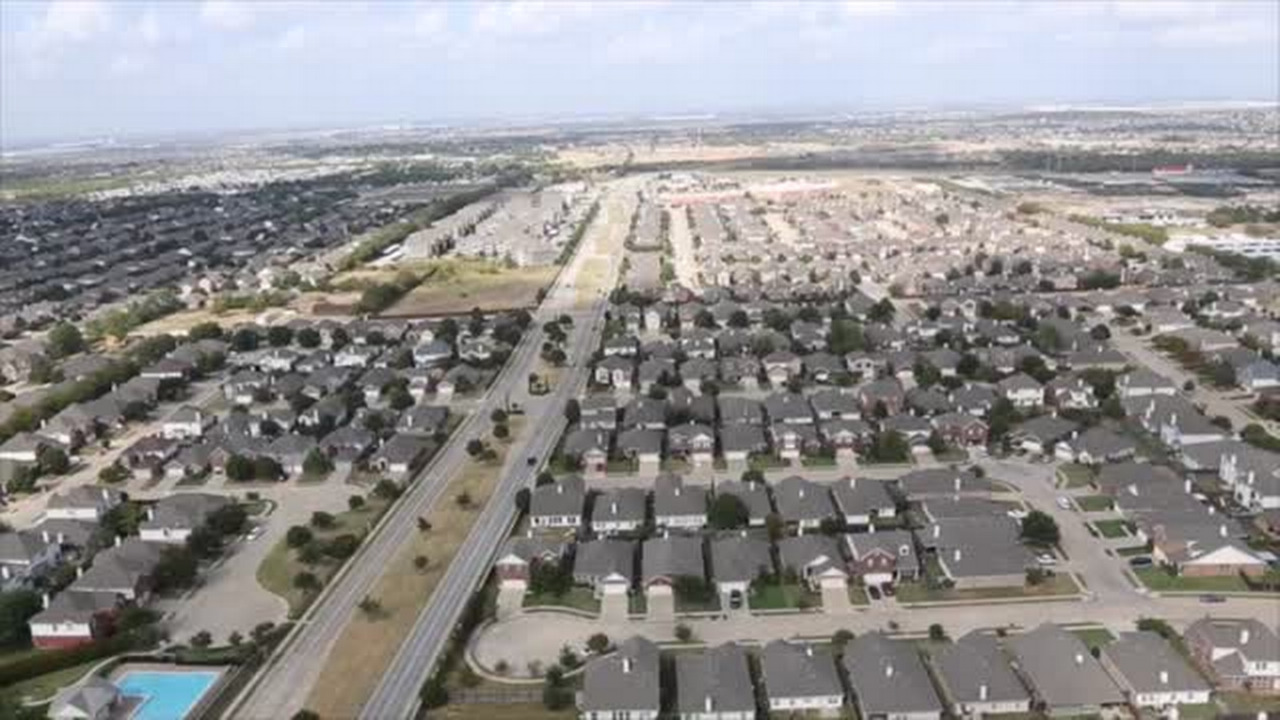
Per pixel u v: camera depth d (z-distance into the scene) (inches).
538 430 6801.2
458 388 7672.2
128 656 4215.1
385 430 6771.7
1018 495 5531.5
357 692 3912.4
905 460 6072.8
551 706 3786.9
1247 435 6067.9
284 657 4170.8
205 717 3764.8
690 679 3818.9
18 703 3902.6
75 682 4055.1
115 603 4500.5
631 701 3708.2
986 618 4328.3
